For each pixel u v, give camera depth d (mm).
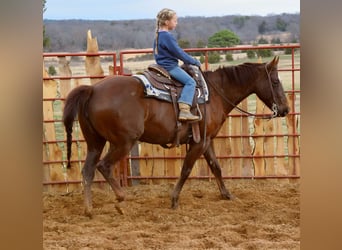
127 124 8125
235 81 9391
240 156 11016
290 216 8562
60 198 10055
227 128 11000
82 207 9359
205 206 9281
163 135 8570
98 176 10883
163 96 8438
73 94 8133
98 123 8148
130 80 8289
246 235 7496
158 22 8742
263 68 9523
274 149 11055
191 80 8602
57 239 7332
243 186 10758
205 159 10430
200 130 8938
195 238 7426
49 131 10594
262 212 8836
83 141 10766
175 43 8531
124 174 10797
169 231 7793
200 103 8859
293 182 11031
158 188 10695
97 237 7375
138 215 8758
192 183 11070
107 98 8102
